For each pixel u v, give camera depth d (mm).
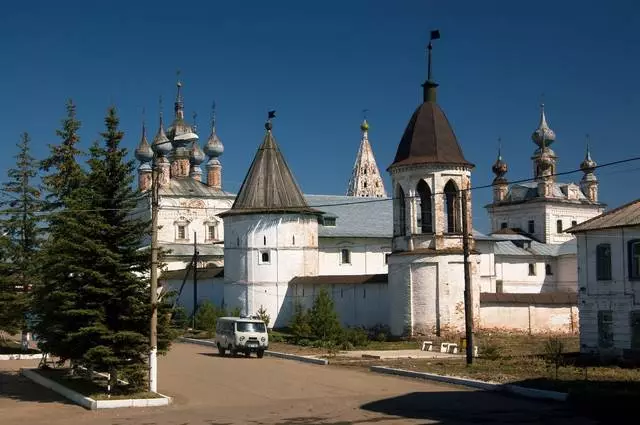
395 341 52531
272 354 43938
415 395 26969
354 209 75750
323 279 60750
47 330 28531
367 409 24000
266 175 65125
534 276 84000
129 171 28344
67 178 43906
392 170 54438
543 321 56062
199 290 72250
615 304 39406
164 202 85688
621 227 39094
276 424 21469
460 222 53469
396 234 54750
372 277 58125
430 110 54062
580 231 40938
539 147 99938
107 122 28406
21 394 28562
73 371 32938
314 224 65375
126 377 27734
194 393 27953
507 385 27516
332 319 50812
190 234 86938
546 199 95500
